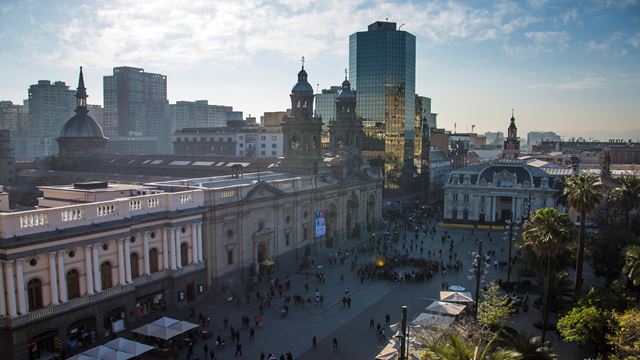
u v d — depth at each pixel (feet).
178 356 163.53
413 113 586.45
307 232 295.28
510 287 231.09
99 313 174.09
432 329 139.54
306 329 189.88
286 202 273.54
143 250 193.47
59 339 162.09
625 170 507.71
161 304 201.36
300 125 326.44
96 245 172.86
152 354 164.25
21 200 310.86
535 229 167.84
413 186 586.45
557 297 198.70
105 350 142.72
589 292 174.70
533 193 384.88
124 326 183.01
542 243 163.53
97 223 174.50
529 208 385.70
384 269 258.57
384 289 237.25
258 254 257.14
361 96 573.33
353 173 340.80
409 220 409.28
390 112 563.07
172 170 404.98
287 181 275.18
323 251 308.81
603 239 221.87
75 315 166.71
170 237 203.10
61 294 162.91
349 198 343.67
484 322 153.79
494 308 160.15
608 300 163.73
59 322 161.99
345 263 282.97
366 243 333.83
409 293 231.50
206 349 163.22
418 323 158.40
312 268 271.69
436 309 171.42
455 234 370.73
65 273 164.76
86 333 169.99
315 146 332.60
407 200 559.79
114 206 181.68
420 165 597.11
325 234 317.01
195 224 213.25
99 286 174.40
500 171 396.78
